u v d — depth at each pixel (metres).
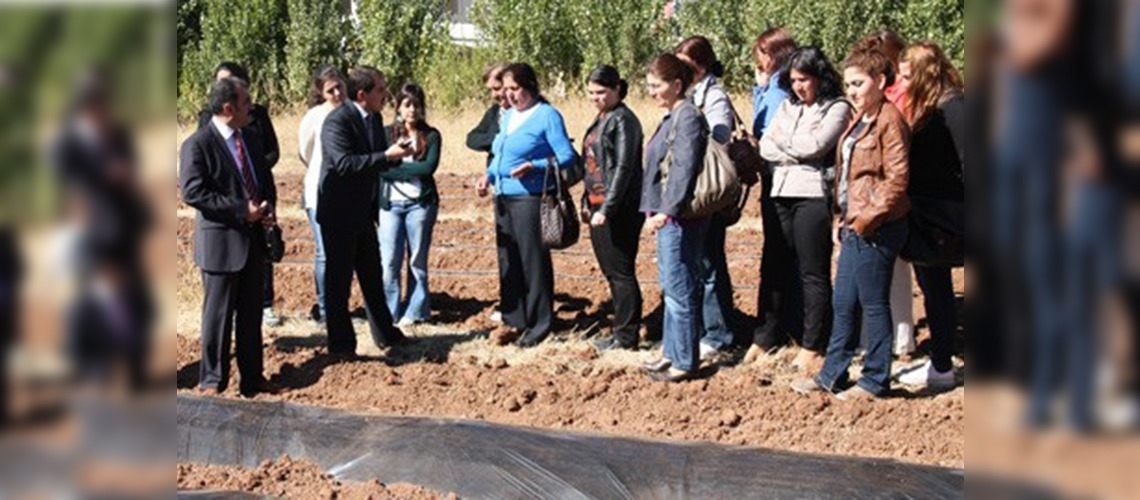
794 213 7.20
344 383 7.49
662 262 7.16
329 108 8.34
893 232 6.46
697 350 7.26
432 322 9.08
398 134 8.85
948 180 6.34
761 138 7.36
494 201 8.40
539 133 7.99
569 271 10.59
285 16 21.92
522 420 6.82
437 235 12.13
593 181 7.77
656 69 6.89
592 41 20.33
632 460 5.36
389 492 5.46
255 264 7.20
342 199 7.70
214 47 21.50
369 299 8.17
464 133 17.64
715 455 5.28
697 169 6.85
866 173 6.25
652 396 7.06
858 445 6.15
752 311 9.12
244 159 7.10
